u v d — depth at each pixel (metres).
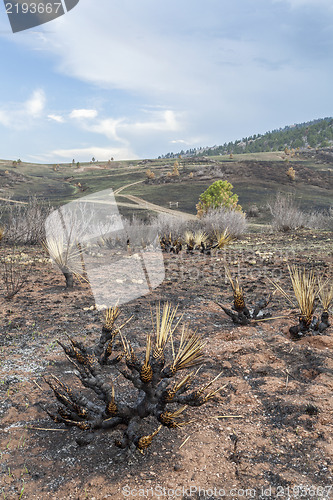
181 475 2.08
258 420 2.63
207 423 2.62
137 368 2.32
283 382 3.13
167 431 2.54
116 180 133.38
